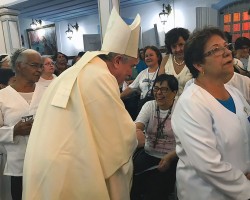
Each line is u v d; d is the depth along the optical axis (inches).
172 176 69.5
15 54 65.9
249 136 44.0
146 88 105.0
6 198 77.5
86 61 45.3
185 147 42.4
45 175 41.1
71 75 44.3
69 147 41.6
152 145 73.6
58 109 42.7
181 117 43.2
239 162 42.8
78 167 41.1
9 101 64.1
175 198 76.4
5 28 271.4
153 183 69.1
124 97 104.5
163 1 256.7
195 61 44.0
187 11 244.2
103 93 41.5
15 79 67.9
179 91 82.1
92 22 337.1
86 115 41.3
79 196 41.3
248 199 40.4
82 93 42.1
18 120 63.0
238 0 213.2
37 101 64.0
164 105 71.4
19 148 63.7
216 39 42.1
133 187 69.9
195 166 41.2
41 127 43.8
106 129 41.4
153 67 107.0
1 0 267.3
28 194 41.8
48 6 278.5
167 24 257.6
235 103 44.8
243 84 58.3
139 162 71.7
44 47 389.4
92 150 40.2
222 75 43.8
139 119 73.8
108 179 42.9
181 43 81.6
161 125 72.1
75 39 361.1
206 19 224.2
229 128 41.4
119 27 46.3
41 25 378.9
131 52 47.9
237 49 113.7
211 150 40.3
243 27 215.8
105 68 45.2
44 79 108.5
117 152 41.8
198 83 45.8
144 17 273.9
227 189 40.5
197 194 44.6
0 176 75.2
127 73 49.3
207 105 41.8
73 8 294.0
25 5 265.0
